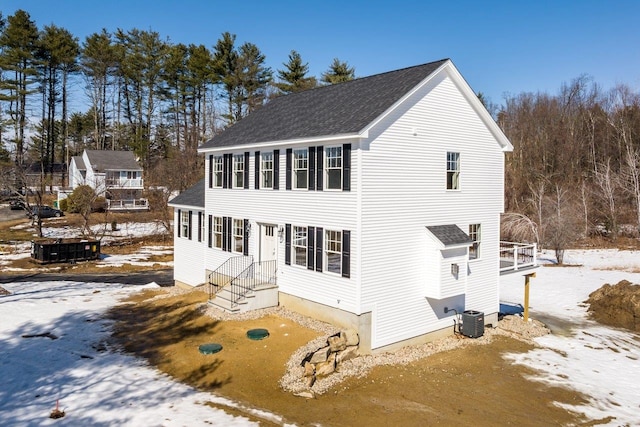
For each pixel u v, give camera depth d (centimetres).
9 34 6731
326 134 1692
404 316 1783
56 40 7050
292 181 1903
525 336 2084
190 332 1752
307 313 1853
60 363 1468
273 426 1127
